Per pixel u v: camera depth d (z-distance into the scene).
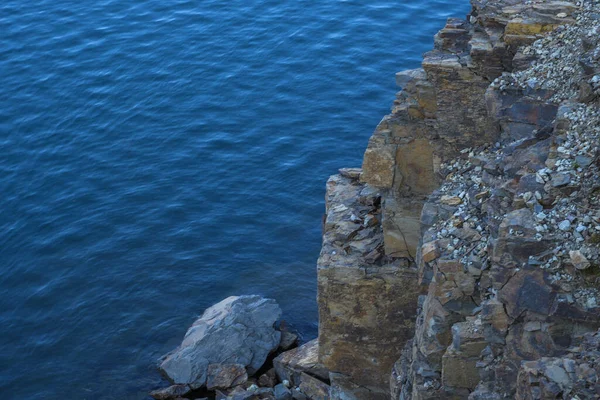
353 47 60.66
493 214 18.41
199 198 49.78
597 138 17.62
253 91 57.62
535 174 17.53
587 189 16.77
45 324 42.44
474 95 23.42
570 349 15.12
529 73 21.14
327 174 51.12
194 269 45.56
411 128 25.17
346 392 28.78
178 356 38.66
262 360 39.16
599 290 15.72
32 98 57.75
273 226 48.06
